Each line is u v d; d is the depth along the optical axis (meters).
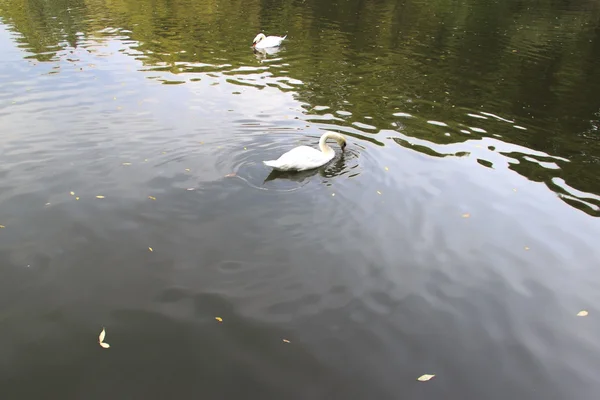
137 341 5.56
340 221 8.09
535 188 9.70
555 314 6.38
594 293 6.79
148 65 17.47
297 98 14.52
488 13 31.11
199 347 5.51
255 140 11.19
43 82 15.13
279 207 8.42
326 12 29.69
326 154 10.23
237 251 7.23
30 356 5.32
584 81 17.59
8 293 6.25
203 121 12.26
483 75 17.89
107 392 4.93
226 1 32.19
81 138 10.98
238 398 4.92
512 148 11.66
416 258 7.31
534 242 7.88
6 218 7.85
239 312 6.06
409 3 34.09
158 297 6.26
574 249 7.74
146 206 8.28
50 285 6.41
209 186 8.99
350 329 5.90
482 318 6.22
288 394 5.00
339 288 6.58
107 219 7.89
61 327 5.73
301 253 7.26
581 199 9.34
